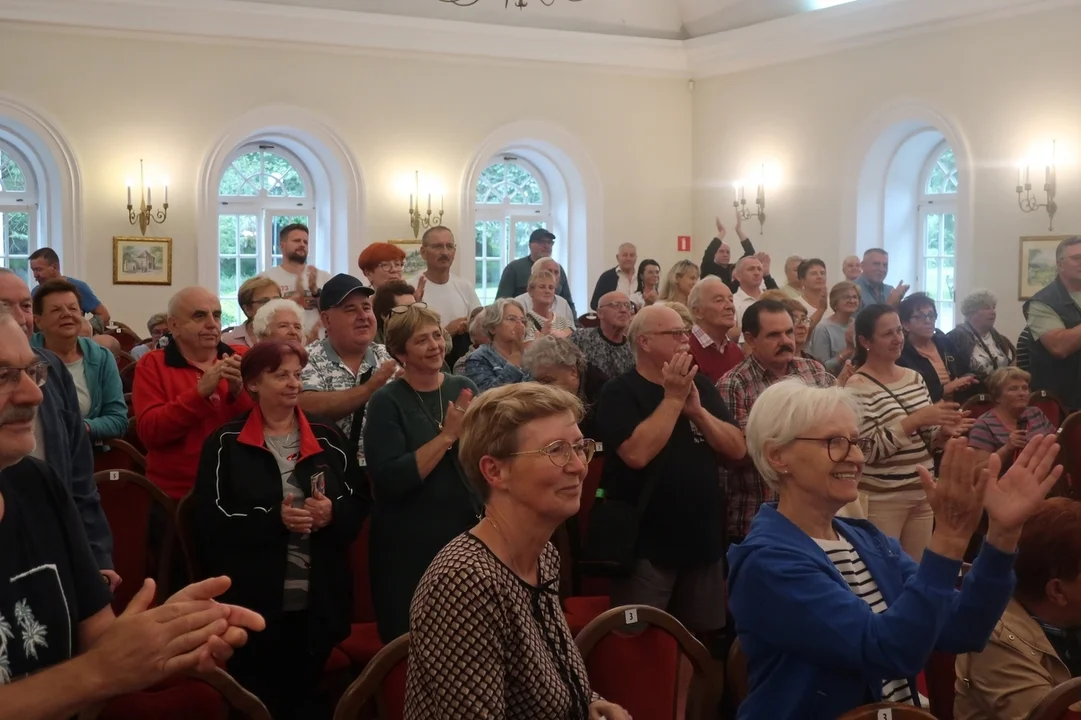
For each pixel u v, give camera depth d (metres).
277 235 11.80
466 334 6.34
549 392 2.09
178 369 4.15
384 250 6.06
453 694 1.87
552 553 2.17
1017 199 9.39
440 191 11.73
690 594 3.69
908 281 11.05
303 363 3.39
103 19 10.18
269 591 3.22
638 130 12.62
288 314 4.31
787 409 2.24
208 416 3.93
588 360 5.46
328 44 11.10
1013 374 4.92
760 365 4.18
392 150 11.49
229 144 10.83
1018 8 9.24
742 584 2.18
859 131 10.76
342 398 3.78
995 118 9.51
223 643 1.49
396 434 3.32
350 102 11.28
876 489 4.05
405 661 2.29
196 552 3.63
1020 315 9.39
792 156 11.57
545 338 4.26
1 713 1.39
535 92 12.11
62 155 10.22
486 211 12.63
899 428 3.98
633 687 2.52
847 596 2.05
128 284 10.55
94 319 8.14
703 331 4.95
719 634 4.07
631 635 2.54
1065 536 2.29
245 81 10.84
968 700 2.43
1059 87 9.01
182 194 10.70
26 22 9.98
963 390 6.77
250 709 2.19
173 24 10.44
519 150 12.55
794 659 2.12
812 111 11.28
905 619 1.95
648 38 12.41
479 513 3.27
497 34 11.71
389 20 11.21
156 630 1.46
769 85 11.79
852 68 10.81
